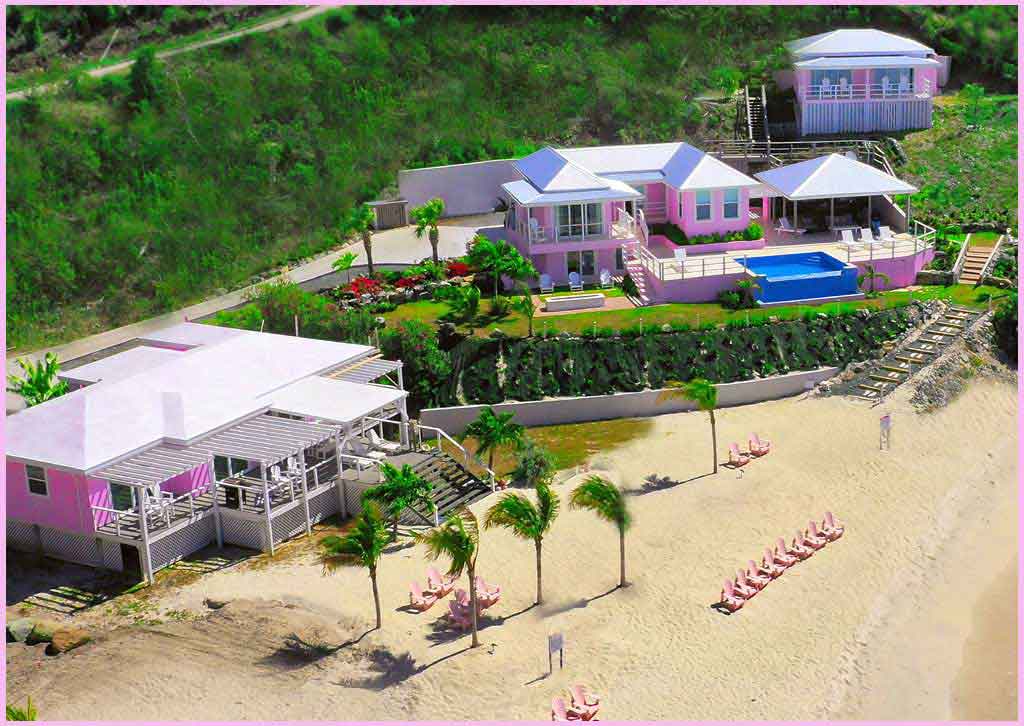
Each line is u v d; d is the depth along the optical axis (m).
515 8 102.69
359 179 87.62
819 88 84.12
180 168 87.19
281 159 88.50
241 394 51.66
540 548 42.75
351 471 49.19
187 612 43.22
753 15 101.81
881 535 47.19
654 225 74.44
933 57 88.06
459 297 63.66
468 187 83.94
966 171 79.56
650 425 56.75
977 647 40.66
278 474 49.56
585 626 41.41
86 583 45.59
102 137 88.19
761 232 71.81
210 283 79.50
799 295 64.81
